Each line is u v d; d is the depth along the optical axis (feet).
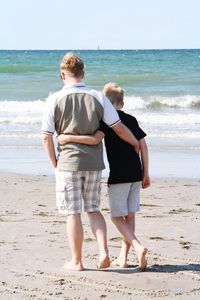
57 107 26.43
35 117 99.30
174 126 89.51
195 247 31.27
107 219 38.09
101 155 26.89
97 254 29.58
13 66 219.82
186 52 500.33
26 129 86.84
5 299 22.91
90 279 25.49
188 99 124.06
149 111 111.34
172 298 23.22
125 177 26.86
